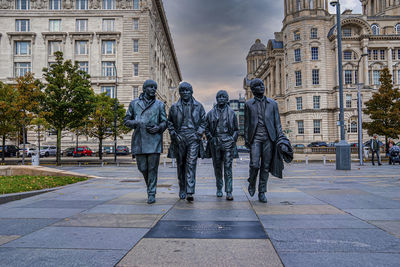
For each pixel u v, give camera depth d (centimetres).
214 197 639
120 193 716
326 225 402
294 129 5688
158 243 334
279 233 367
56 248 320
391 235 355
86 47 4719
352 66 5566
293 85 5775
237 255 295
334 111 5522
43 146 4206
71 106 2309
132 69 4616
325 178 1037
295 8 5888
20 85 2209
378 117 2744
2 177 1036
